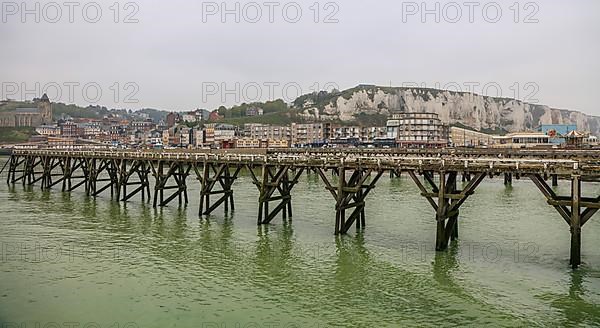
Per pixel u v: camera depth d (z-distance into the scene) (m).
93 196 50.75
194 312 19.27
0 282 22.64
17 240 30.89
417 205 44.97
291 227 34.91
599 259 25.78
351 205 32.06
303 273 24.14
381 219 37.72
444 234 28.16
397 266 25.11
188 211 41.94
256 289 21.89
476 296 20.84
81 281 22.88
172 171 43.47
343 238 31.22
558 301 20.16
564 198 25.12
